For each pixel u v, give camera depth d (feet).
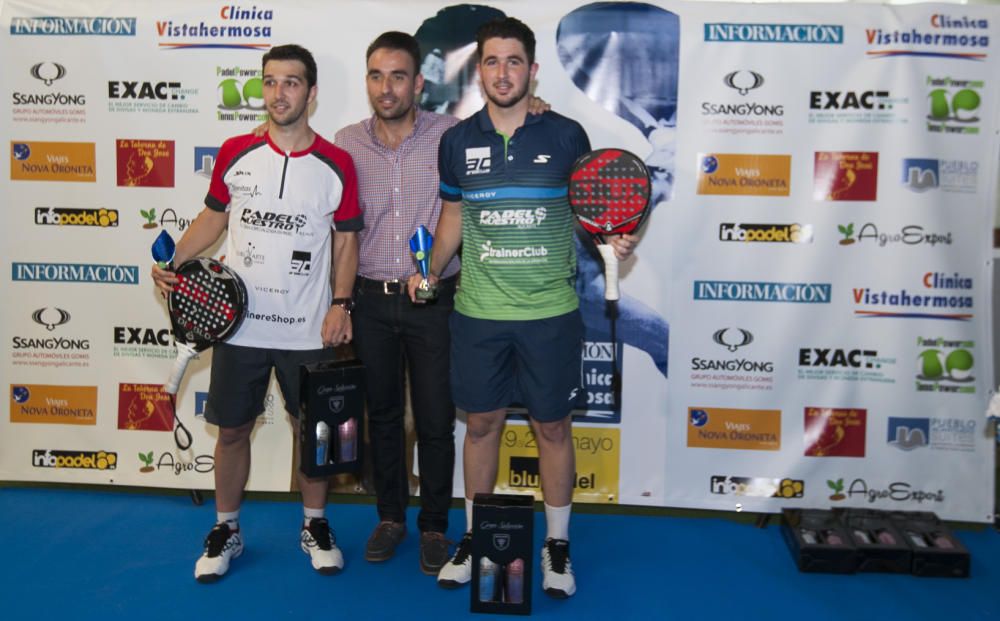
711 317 11.37
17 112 11.56
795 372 11.35
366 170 9.97
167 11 11.32
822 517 10.92
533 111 9.07
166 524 11.14
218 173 9.47
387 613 9.02
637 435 11.60
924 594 9.54
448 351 10.01
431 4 11.13
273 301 9.34
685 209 11.25
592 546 10.74
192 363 11.80
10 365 11.96
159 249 9.11
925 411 11.26
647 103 11.14
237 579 9.69
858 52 10.93
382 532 10.41
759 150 11.11
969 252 11.07
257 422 11.89
